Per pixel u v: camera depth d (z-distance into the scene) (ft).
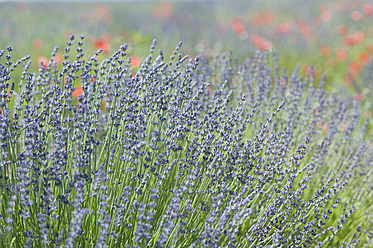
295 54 27.02
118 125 6.72
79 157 6.10
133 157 6.36
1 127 5.92
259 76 11.02
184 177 6.79
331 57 26.32
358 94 16.83
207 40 26.45
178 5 46.60
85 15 36.01
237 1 53.72
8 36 23.13
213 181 6.82
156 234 6.07
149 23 33.35
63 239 5.87
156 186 6.79
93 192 6.01
